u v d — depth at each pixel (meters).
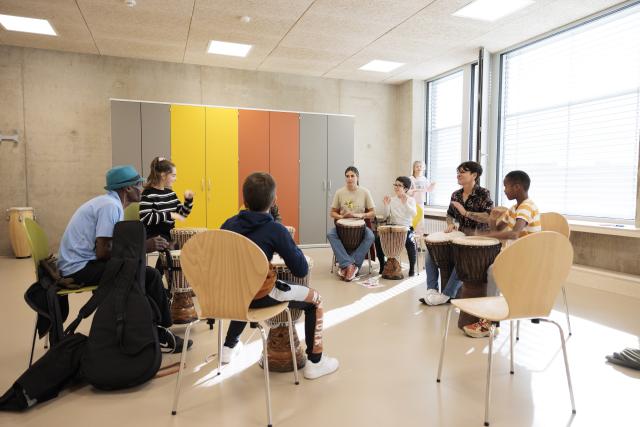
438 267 3.61
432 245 3.43
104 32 5.04
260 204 1.95
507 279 1.73
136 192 2.50
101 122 6.05
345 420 1.79
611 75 4.32
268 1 4.15
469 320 2.90
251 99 6.71
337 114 6.86
